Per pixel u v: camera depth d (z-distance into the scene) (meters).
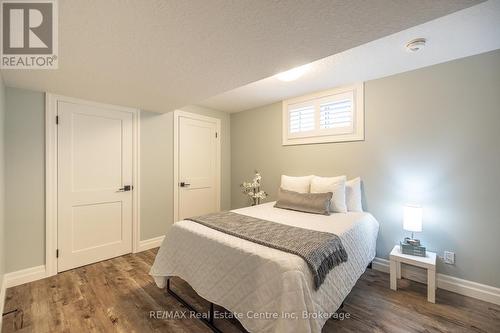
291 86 2.79
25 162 2.22
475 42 1.79
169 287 2.09
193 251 1.77
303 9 1.09
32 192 2.26
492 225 1.91
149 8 1.08
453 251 2.08
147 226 3.13
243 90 2.96
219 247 1.58
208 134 3.88
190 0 1.02
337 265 1.56
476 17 1.48
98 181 2.69
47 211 2.33
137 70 1.79
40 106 2.30
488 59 1.92
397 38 1.74
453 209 2.08
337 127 2.82
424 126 2.22
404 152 2.34
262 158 3.70
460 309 1.80
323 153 2.96
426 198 2.22
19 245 2.19
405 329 1.59
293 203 2.61
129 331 1.58
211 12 1.11
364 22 1.19
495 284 1.89
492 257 1.91
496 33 1.67
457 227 2.06
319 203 2.42
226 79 1.98
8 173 2.13
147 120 3.11
